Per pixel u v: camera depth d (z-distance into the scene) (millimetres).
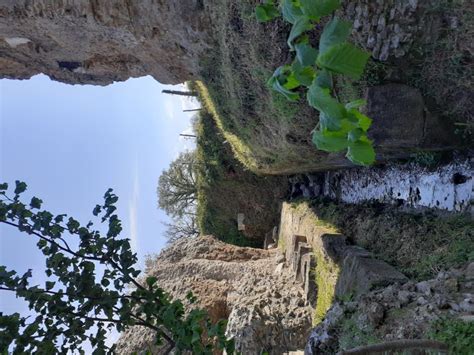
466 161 5465
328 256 6906
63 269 3016
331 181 9922
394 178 7121
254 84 6293
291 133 6219
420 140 4887
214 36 6602
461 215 5441
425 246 5434
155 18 6758
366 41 4707
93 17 6902
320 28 4812
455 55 4453
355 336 4219
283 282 8312
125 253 3174
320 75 1497
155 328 3090
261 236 13953
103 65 8883
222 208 14094
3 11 7102
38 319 2840
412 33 4523
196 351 2875
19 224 3006
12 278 2846
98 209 3225
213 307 8367
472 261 4465
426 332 3615
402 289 4453
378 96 4836
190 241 12039
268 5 2104
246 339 6699
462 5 4203
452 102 4715
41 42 8086
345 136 1607
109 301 3025
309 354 4707
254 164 9234
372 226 6840
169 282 9773
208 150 13805
